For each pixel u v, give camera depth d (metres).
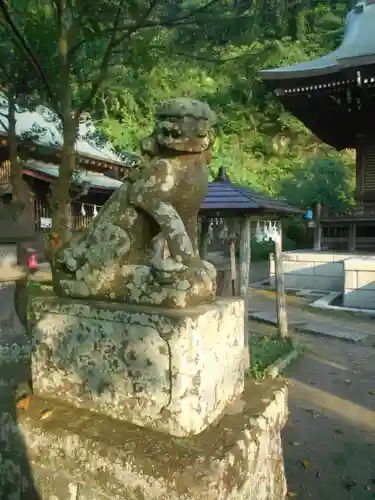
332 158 22.27
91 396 1.86
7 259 2.93
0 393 2.30
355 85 10.68
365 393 4.97
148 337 1.69
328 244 14.35
